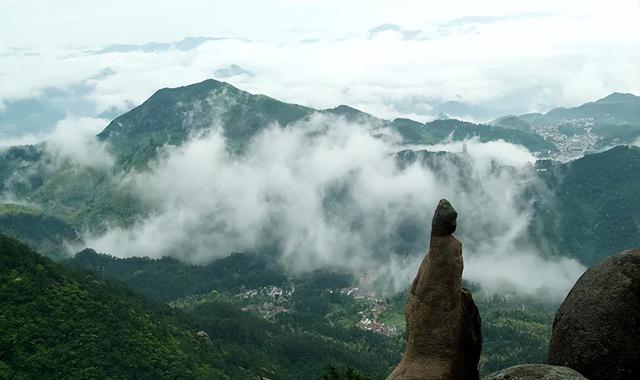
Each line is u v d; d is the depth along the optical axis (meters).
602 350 16.09
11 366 71.19
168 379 82.12
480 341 17.73
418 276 17.75
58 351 76.06
